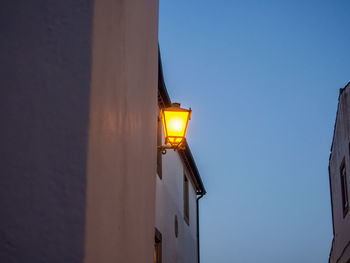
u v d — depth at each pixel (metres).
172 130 8.87
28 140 1.98
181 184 16.81
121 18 2.81
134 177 3.14
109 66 2.44
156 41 4.58
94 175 2.08
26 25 2.11
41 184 1.95
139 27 3.53
